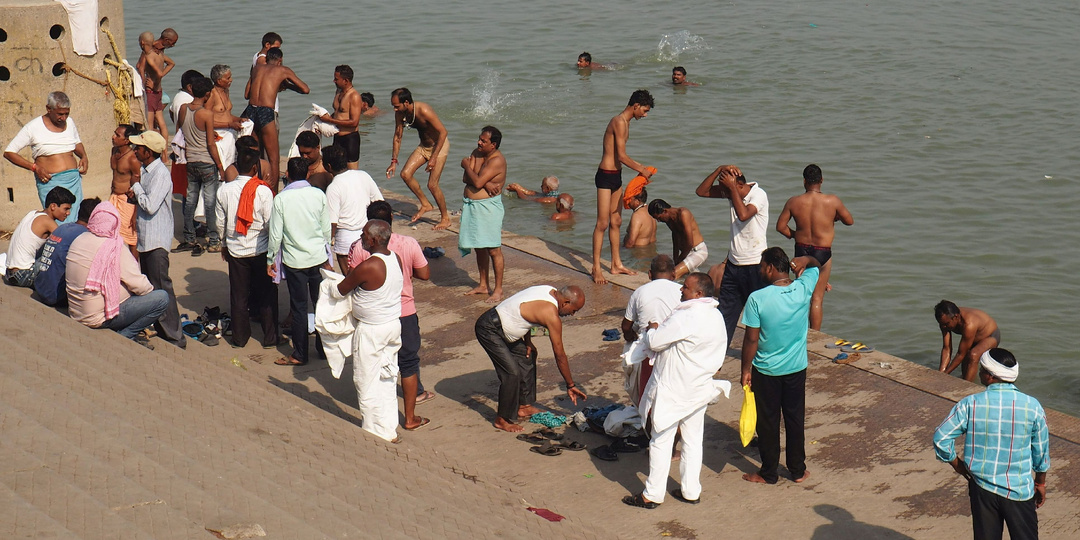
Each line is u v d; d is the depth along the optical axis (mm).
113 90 14562
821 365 10781
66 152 12648
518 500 8062
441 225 15648
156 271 10836
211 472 6465
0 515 4961
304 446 7988
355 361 8906
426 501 7320
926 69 29359
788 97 26859
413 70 29266
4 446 5961
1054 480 8516
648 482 8234
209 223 14070
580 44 32688
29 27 13492
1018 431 6930
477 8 38000
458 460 8891
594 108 26141
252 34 33125
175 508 5691
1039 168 21375
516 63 30312
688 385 8016
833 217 12500
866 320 14906
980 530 7137
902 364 10695
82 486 5660
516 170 21812
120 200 12273
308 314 11406
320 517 6234
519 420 9805
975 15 36375
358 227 11578
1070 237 17906
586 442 9430
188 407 8047
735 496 8484
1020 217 18797
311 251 10602
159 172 10820
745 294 11281
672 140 23547
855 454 9047
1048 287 15922
